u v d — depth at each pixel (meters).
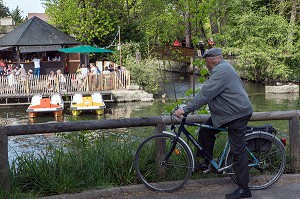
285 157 5.62
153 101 26.50
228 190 5.56
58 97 24.20
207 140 5.38
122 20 37.09
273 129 5.50
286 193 5.47
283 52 36.03
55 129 5.24
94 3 35.41
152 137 5.45
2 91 26.11
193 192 5.50
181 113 5.04
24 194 5.16
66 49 28.62
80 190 5.46
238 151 5.14
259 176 5.70
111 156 5.73
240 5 35.91
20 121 21.36
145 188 5.53
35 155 5.78
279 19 35.28
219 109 5.05
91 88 27.09
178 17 8.24
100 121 5.39
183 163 5.54
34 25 29.33
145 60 30.86
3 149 5.14
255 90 32.06
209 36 7.89
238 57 35.81
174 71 44.97
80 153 5.73
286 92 30.17
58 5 37.00
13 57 35.41
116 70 28.45
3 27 44.62
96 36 35.44
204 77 7.12
